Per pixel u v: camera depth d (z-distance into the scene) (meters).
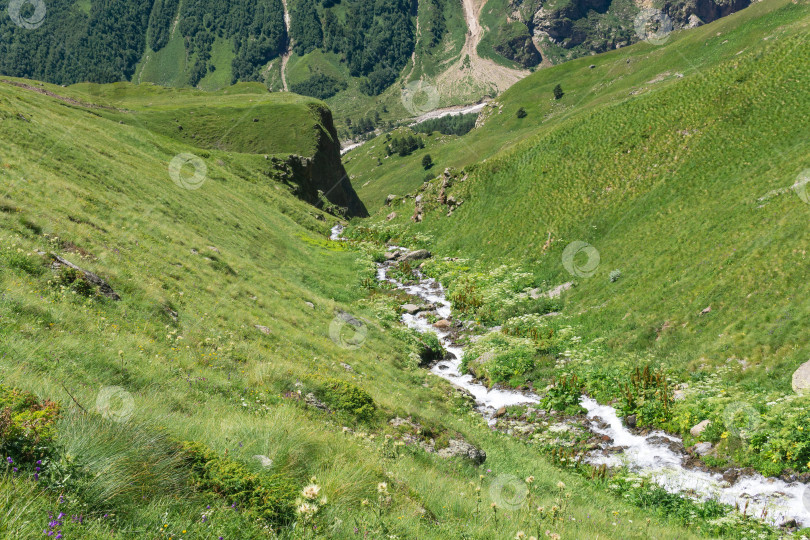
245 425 8.71
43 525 3.90
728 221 34.38
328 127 154.38
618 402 23.84
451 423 20.36
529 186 59.88
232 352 18.03
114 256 21.73
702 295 29.06
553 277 42.94
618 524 12.17
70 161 37.50
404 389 23.89
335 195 141.00
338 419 14.92
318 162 133.38
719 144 46.25
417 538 6.50
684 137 50.25
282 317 27.34
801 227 28.42
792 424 17.16
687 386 23.14
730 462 17.58
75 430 5.56
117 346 13.09
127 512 4.88
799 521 14.03
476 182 67.12
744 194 36.72
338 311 34.12
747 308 26.19
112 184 38.22
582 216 49.56
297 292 34.28
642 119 57.19
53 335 11.76
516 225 55.00
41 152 36.03
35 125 40.84
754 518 14.10
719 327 26.30
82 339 12.34
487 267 50.34
